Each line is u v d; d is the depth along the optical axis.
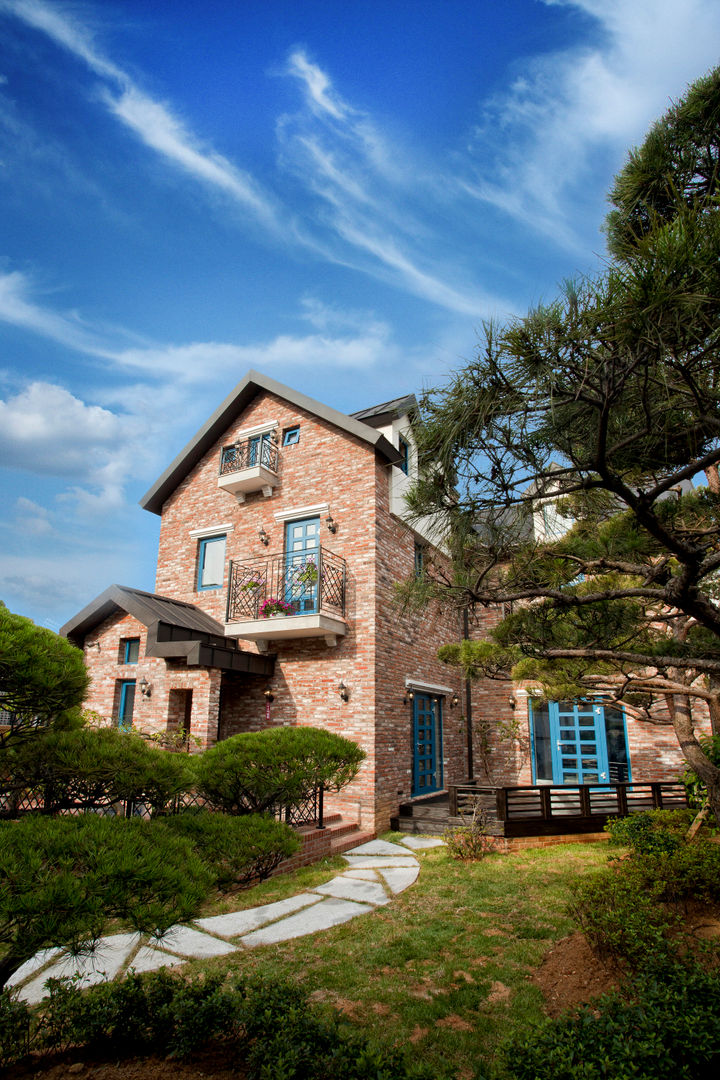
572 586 5.87
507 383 2.90
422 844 9.70
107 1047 3.38
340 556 11.99
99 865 2.76
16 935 2.66
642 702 9.29
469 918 6.20
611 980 4.26
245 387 14.16
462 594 4.42
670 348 2.68
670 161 4.99
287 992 3.62
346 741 8.26
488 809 10.88
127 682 12.17
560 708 14.35
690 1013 3.04
